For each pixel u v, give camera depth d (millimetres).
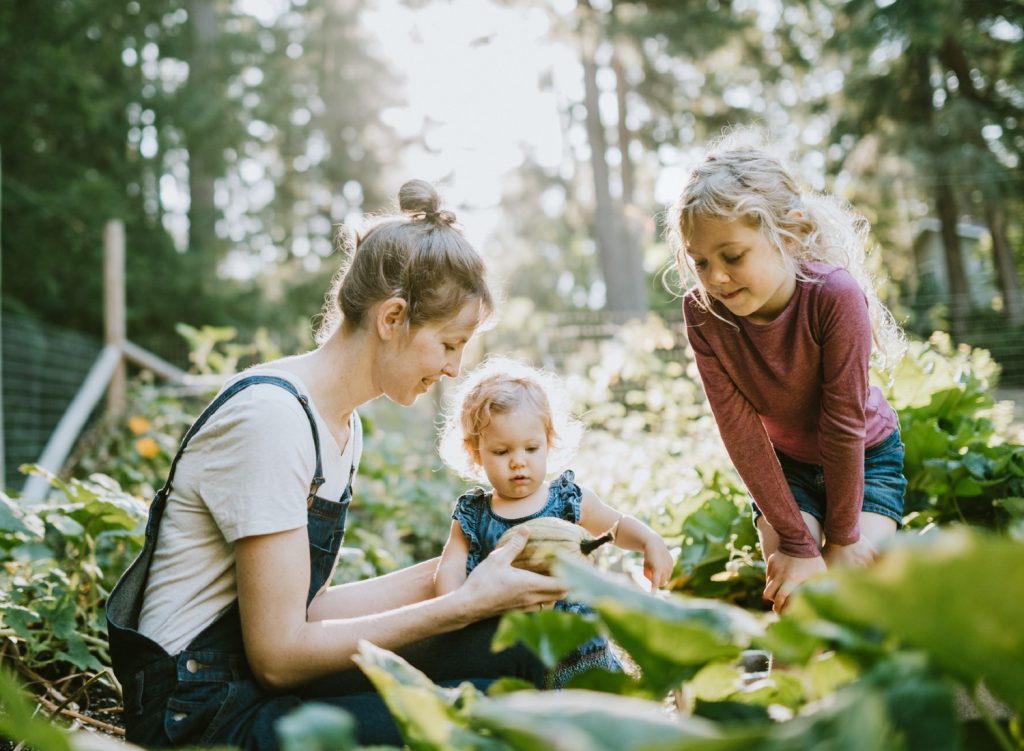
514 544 1811
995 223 17969
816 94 19750
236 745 1598
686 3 15609
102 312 16141
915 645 721
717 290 2295
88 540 2621
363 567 3611
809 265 2338
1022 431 4449
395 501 4676
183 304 17031
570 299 29641
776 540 2410
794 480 2518
